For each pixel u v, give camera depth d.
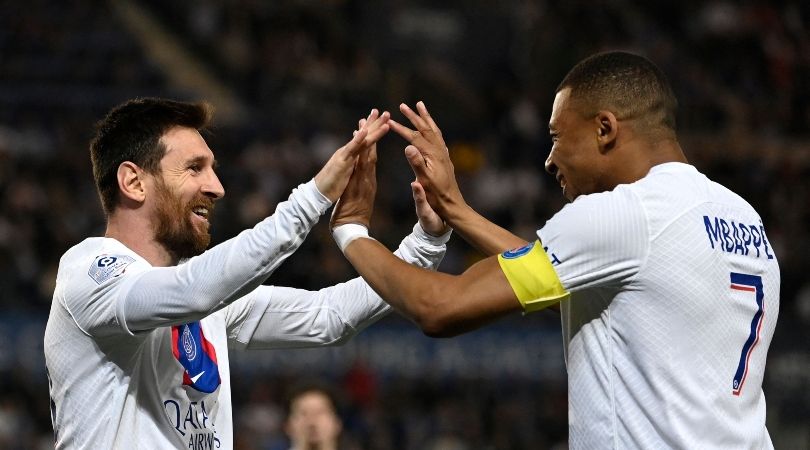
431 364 20.64
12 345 19.56
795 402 20.58
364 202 5.99
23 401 19.41
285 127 26.59
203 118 6.26
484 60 33.00
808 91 30.95
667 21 32.97
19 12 30.19
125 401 5.84
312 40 31.30
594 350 5.36
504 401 20.70
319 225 21.61
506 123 28.58
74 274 5.89
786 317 21.14
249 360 20.05
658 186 5.30
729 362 5.30
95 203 23.25
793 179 26.80
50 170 23.83
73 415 5.91
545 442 20.44
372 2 33.41
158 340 5.95
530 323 21.09
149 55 30.62
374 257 5.70
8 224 22.00
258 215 22.92
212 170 6.25
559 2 32.12
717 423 5.21
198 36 31.69
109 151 6.12
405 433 19.92
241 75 30.28
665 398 5.17
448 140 27.58
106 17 31.19
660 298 5.20
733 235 5.39
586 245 5.20
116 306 5.61
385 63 32.62
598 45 31.06
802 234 25.28
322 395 11.63
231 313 6.51
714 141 28.33
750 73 31.36
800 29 32.78
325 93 29.66
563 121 5.61
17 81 28.05
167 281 5.50
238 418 19.41
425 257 6.50
